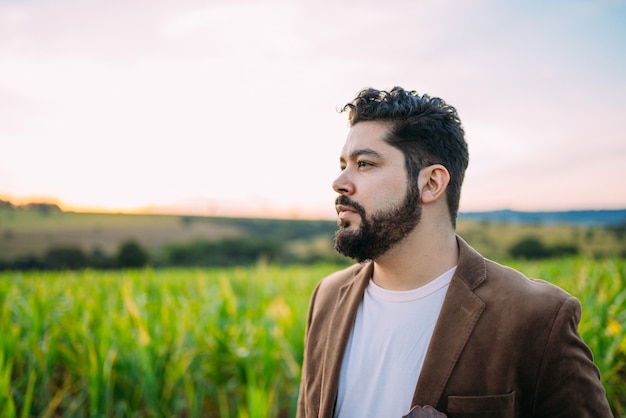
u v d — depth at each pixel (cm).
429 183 158
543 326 140
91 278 988
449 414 141
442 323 150
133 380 421
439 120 159
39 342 476
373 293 174
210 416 465
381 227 154
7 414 345
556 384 137
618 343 366
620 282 565
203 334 496
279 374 472
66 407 431
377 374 159
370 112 160
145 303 636
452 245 166
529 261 1109
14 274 1008
